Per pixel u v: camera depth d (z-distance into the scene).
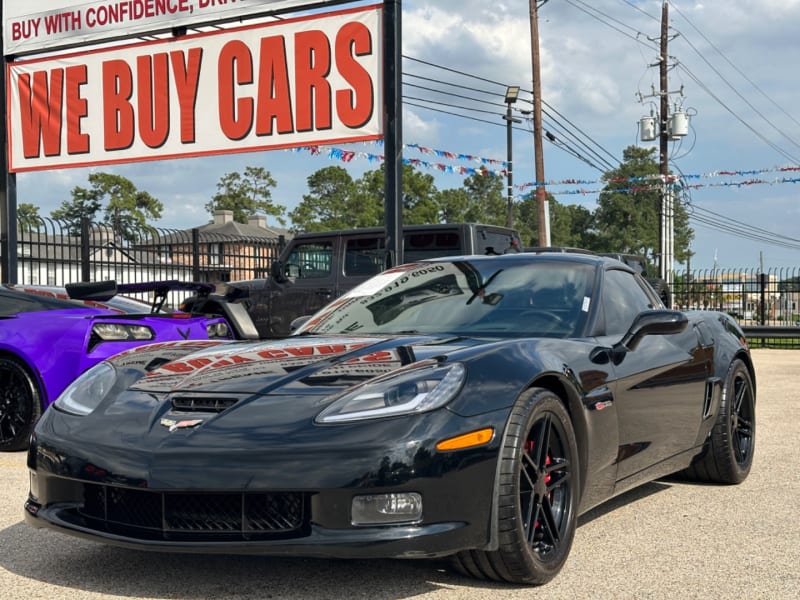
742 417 5.12
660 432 4.08
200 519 2.86
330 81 9.02
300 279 10.31
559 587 3.07
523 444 2.98
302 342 3.65
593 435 3.44
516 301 3.94
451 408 2.88
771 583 3.12
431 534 2.76
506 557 2.95
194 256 14.63
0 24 10.93
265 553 2.76
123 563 3.40
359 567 3.29
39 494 3.22
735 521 4.06
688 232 79.69
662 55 29.30
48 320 5.93
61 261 12.61
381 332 3.88
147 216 75.50
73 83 10.55
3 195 10.99
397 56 8.70
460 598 2.95
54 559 3.48
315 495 2.75
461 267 4.32
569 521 3.24
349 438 2.77
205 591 3.04
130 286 5.85
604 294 4.02
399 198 8.67
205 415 2.98
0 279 11.18
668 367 4.14
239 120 9.57
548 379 3.28
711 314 5.07
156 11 9.95
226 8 9.56
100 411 3.21
